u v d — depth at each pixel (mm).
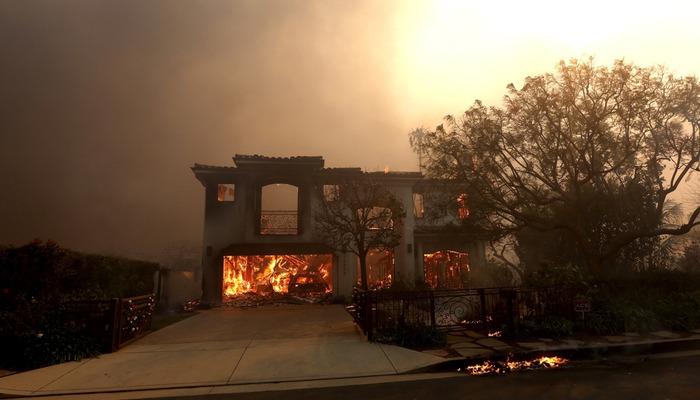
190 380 6492
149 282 16609
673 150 13703
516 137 13570
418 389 5840
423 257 20281
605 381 5984
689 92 12617
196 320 13555
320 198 18922
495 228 14602
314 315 14430
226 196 20438
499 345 8180
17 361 7340
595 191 14305
